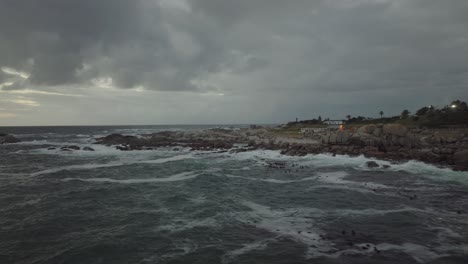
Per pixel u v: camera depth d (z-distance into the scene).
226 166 34.09
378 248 11.48
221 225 14.12
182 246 11.72
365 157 37.78
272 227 13.88
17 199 18.84
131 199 18.89
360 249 11.38
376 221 14.70
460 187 22.64
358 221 14.72
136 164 35.12
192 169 31.73
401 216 15.46
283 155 42.53
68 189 21.75
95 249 11.43
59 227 13.82
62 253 11.10
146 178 26.45
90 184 23.61
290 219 15.06
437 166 31.45
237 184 23.95
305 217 15.38
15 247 11.62
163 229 13.56
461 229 13.61
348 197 19.62
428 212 16.20
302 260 10.45
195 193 20.67
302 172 29.75
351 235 12.84
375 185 23.42
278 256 10.80
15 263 10.34
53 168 31.97
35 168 32.03
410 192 21.05
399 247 11.57
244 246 11.70
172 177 27.08
